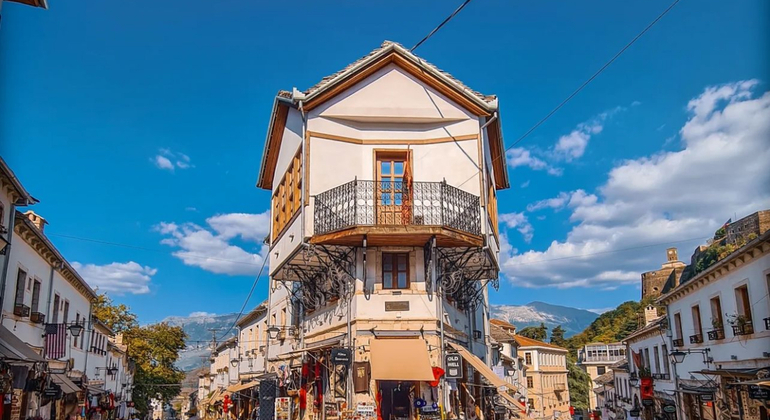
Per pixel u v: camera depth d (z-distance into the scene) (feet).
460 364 53.52
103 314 166.71
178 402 346.95
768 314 63.36
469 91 59.67
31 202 59.41
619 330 289.12
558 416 208.95
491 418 86.79
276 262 72.28
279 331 91.09
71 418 86.12
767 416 64.75
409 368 50.85
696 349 86.99
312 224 56.75
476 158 59.16
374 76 59.72
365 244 54.29
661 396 106.83
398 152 59.52
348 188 55.42
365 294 55.11
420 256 56.24
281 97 64.13
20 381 54.13
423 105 59.31
